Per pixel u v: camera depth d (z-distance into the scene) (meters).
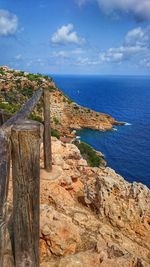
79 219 10.07
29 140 3.96
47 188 11.54
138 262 7.71
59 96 91.94
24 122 4.33
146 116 141.25
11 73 90.12
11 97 76.75
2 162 3.45
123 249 8.37
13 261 4.54
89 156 51.59
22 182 4.15
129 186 12.67
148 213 11.59
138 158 68.50
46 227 7.77
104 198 11.40
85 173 15.08
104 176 12.76
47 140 12.58
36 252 4.57
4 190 3.44
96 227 9.83
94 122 93.50
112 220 11.02
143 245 10.11
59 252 7.51
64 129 84.38
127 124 107.75
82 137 84.44
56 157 14.45
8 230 4.92
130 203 11.66
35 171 4.12
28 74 91.88
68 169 14.10
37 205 4.31
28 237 4.44
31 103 8.30
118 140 84.00
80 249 7.96
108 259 7.36
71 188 12.84
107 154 70.69
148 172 59.69
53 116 87.62
